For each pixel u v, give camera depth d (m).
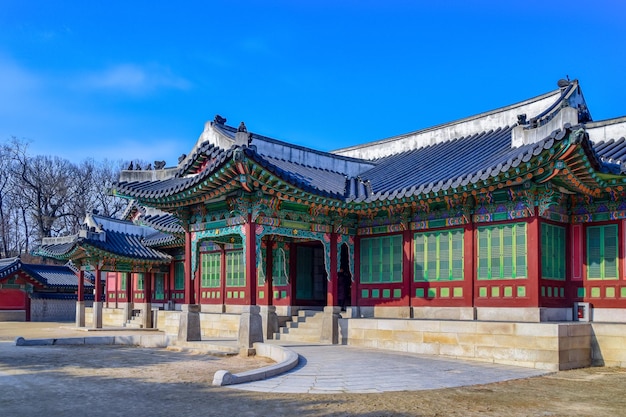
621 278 23.16
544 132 24.62
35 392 15.33
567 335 20.27
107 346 28.97
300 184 24.36
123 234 45.97
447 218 25.75
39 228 87.50
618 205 23.47
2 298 58.16
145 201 27.80
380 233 28.36
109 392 15.26
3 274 57.00
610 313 23.22
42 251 50.78
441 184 23.48
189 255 28.17
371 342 25.45
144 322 43.81
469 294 24.55
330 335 26.72
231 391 15.20
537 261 22.53
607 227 23.75
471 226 24.83
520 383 17.05
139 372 19.06
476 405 13.62
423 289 26.38
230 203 25.53
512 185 23.00
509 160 21.25
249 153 22.25
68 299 62.03
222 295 36.25
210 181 23.89
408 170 29.92
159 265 45.31
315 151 32.16
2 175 87.69
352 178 29.61
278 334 29.44
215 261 37.28
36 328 46.47
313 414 12.45
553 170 20.61
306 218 26.88
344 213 27.91
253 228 24.67
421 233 26.77
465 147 31.14
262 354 23.64
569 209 24.69
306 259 32.66
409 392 15.12
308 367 19.17
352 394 14.76
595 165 20.59
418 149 35.97
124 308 47.34
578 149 19.52
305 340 28.27
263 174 23.19
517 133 25.94
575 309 23.98
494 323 21.56
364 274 28.80
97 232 43.66
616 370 20.02
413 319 24.89
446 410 13.02
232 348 24.56
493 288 23.91
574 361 20.42
